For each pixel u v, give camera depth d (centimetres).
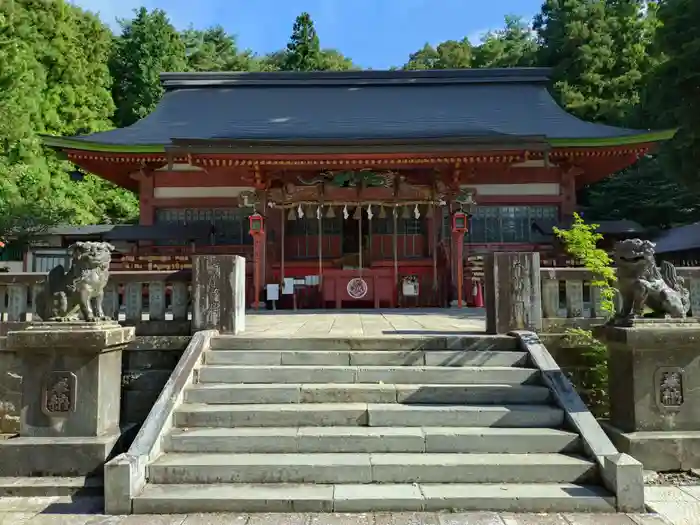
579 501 421
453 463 460
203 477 458
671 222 2341
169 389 546
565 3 3008
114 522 410
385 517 411
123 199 2816
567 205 1644
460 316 1062
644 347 514
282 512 423
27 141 2342
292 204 1477
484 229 1650
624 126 2298
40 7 2841
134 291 669
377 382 584
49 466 503
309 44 4288
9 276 658
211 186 1678
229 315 662
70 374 523
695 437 505
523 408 532
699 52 1734
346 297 1472
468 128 1778
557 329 658
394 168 1513
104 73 3244
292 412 525
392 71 2212
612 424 563
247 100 2109
